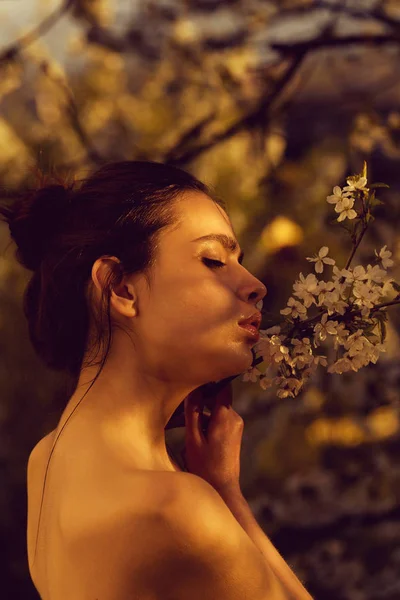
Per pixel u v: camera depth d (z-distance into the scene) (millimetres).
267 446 4941
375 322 1271
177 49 4902
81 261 1154
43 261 1209
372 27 4129
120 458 1038
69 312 1173
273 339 1265
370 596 5641
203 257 1143
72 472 1046
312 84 4746
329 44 3352
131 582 929
